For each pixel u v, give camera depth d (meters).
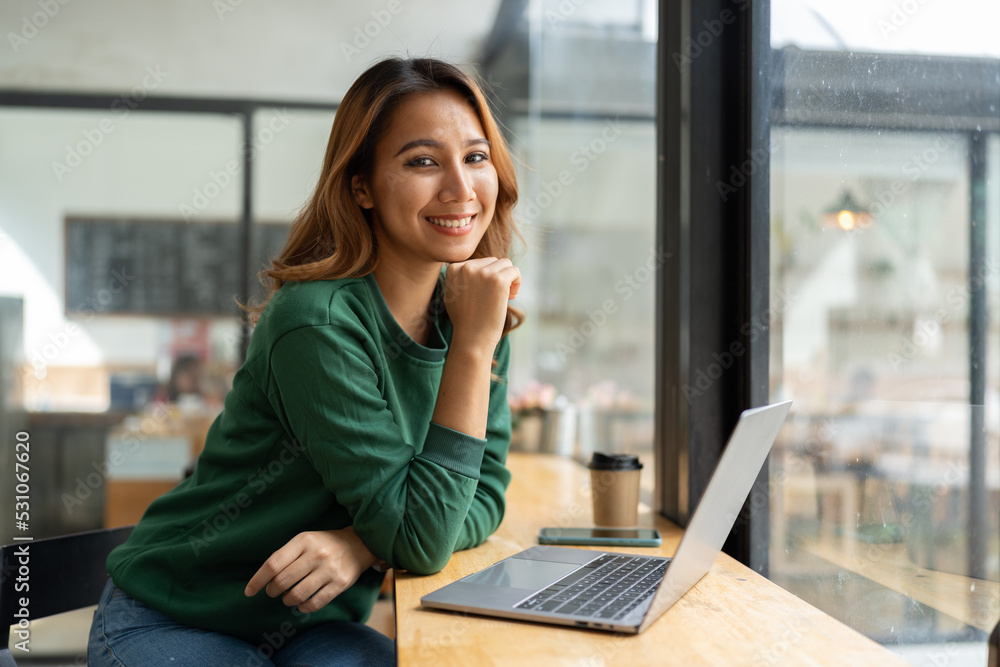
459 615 0.81
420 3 3.74
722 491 0.78
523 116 3.73
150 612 1.02
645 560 1.00
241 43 3.98
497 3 3.73
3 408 2.79
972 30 0.83
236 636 1.01
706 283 1.31
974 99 0.83
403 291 1.16
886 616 1.00
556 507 1.50
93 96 3.93
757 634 0.73
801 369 1.17
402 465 0.95
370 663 0.95
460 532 1.08
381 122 1.06
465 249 1.08
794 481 1.20
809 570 1.16
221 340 3.99
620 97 2.25
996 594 0.82
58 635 2.93
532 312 3.59
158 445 3.76
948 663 0.88
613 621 0.74
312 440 0.95
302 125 4.13
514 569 0.96
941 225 0.88
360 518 0.93
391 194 1.06
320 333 0.96
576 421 2.39
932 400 0.91
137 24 3.80
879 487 0.99
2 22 3.72
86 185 3.92
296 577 0.91
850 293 1.05
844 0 1.04
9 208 3.85
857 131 1.02
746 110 1.28
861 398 1.04
